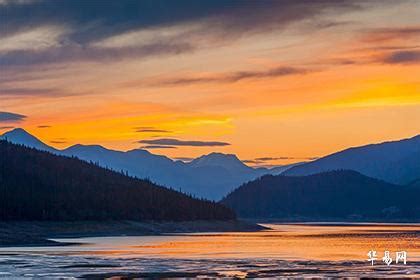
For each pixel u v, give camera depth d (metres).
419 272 129.38
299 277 121.38
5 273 127.50
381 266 142.25
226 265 143.88
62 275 124.75
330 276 122.88
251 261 154.50
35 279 118.81
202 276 123.56
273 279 118.56
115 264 145.62
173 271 131.62
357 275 124.50
